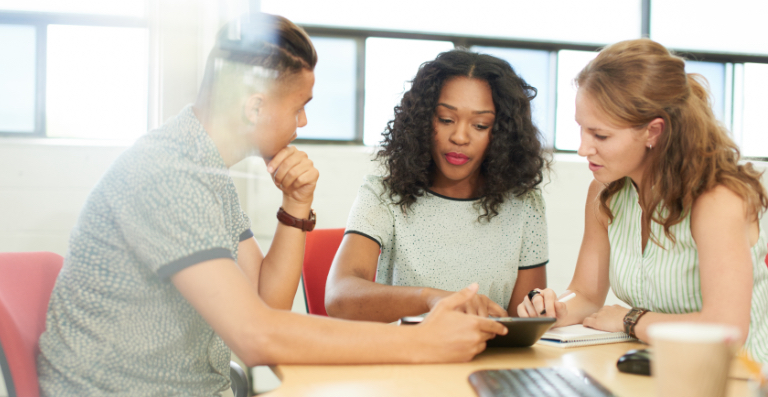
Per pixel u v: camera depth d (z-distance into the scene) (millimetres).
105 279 819
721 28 3102
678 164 1015
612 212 1211
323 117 2814
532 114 1392
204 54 2252
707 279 961
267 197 2586
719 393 452
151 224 764
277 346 735
